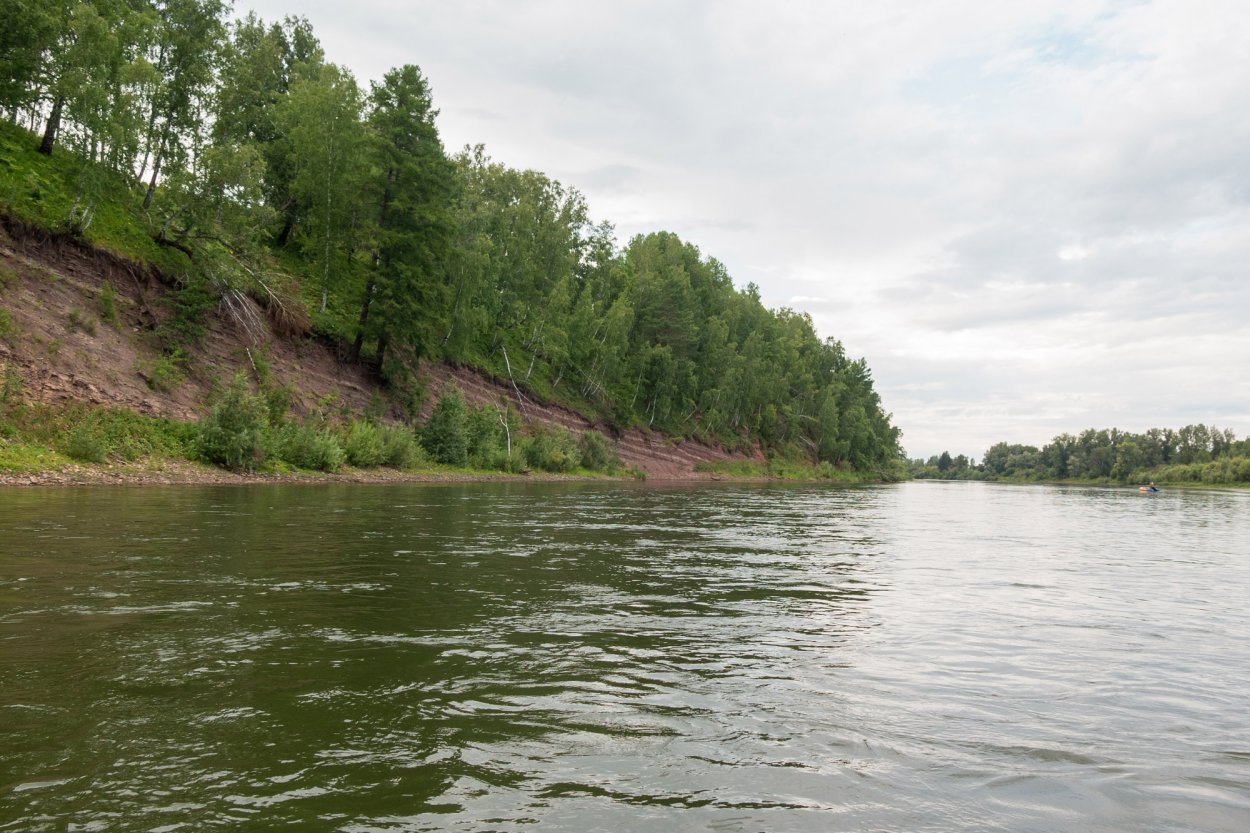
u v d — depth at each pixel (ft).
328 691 15.67
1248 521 106.73
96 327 94.63
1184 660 21.53
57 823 9.77
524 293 252.83
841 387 440.04
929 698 17.21
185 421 96.02
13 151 104.42
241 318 122.21
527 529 52.03
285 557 33.55
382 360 147.54
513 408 199.00
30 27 109.09
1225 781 12.92
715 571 36.70
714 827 10.45
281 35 187.73
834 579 35.60
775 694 17.02
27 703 14.23
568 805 11.00
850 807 11.36
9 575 26.53
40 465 70.54
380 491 88.22
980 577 38.40
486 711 14.99
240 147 124.88
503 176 261.24
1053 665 20.58
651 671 18.51
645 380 283.59
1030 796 12.05
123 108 104.37
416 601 25.45
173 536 37.96
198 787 11.03
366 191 145.38
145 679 15.88
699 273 374.43
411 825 10.16
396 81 143.74
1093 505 171.42
